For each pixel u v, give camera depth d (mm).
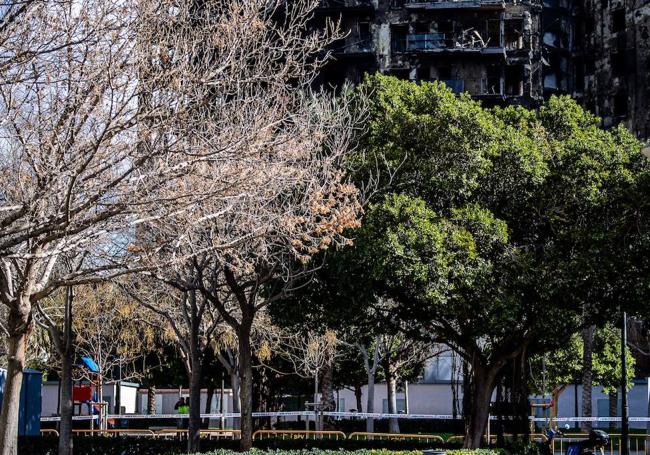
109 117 16078
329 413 40125
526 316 32531
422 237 28891
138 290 33750
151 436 36125
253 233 21031
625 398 30078
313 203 23172
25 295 19250
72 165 16672
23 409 31266
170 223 19906
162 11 17844
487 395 32500
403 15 76250
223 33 21828
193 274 30016
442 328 33156
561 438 35125
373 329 34531
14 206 16859
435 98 32062
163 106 16703
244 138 17891
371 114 32594
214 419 61156
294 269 30422
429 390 64500
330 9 75562
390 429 51375
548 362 55344
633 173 32844
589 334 52844
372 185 30844
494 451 25609
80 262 24047
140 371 57094
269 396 55125
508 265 31000
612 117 80500
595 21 81625
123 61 16703
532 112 35344
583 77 81812
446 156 31312
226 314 28516
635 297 30984
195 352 29391
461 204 32062
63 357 28672
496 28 76688
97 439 33531
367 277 29844
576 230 31078
